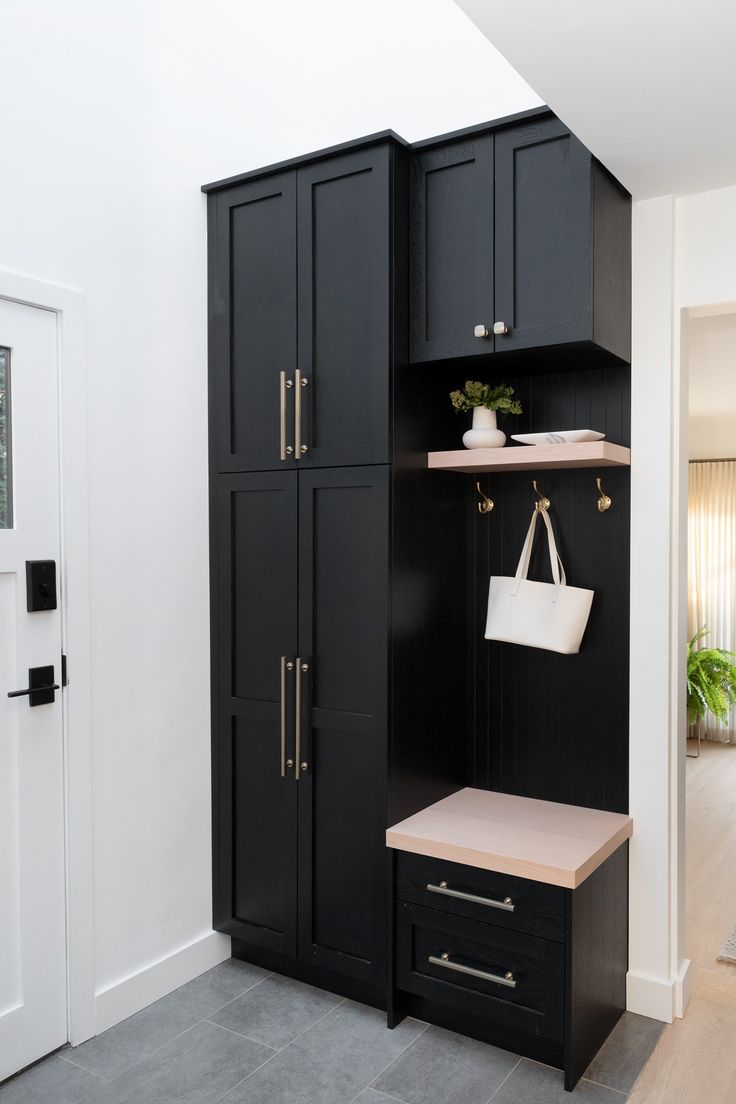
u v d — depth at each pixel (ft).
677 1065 7.16
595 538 8.34
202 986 8.45
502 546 8.84
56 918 7.34
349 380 7.76
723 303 7.63
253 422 8.41
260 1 9.32
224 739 8.70
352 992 8.17
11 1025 6.98
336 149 7.68
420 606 8.10
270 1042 7.47
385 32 9.27
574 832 7.63
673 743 7.91
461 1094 6.78
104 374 7.66
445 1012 7.70
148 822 8.14
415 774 8.10
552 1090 6.82
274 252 8.23
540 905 6.87
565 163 7.07
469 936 7.26
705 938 9.62
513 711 8.82
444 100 8.88
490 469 8.35
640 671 7.97
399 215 7.64
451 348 7.61
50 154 7.16
